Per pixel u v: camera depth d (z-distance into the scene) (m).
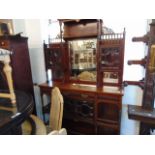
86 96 1.76
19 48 1.79
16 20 1.95
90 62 1.91
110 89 1.71
